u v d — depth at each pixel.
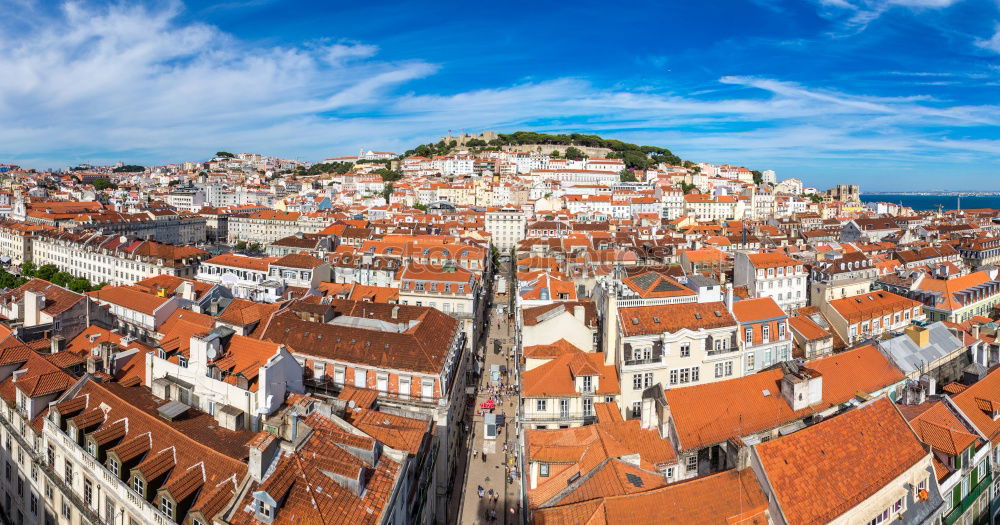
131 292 120.12
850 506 51.03
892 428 59.22
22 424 69.94
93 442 57.34
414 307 109.56
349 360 89.19
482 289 171.88
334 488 50.41
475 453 98.31
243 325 97.00
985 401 70.88
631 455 60.44
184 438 56.22
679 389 70.69
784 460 51.75
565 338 99.00
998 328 103.69
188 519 48.75
